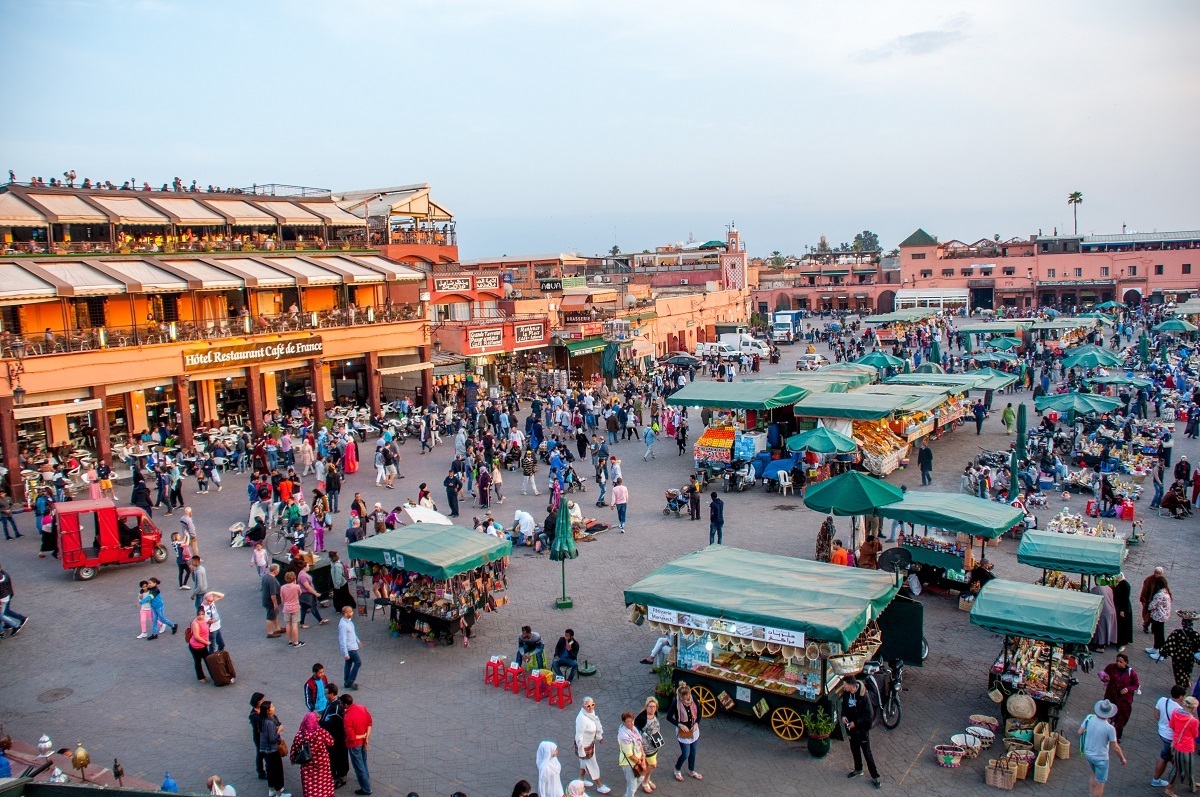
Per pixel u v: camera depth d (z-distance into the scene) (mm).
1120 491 28266
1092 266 103062
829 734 14766
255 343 40312
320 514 26609
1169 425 38750
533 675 17109
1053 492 30578
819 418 33875
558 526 21234
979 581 20703
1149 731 15180
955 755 14258
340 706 14078
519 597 22219
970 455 36781
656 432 39438
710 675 16156
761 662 16266
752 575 17031
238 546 27047
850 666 15320
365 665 18859
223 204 46031
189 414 38250
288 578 20188
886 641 17203
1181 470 28656
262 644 20078
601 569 24125
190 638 18172
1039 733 14234
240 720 16578
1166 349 57875
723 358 69250
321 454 35438
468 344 50656
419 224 59406
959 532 20594
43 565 25797
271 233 47969
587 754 13742
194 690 17844
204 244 42875
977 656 18141
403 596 20438
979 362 55812
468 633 19672
